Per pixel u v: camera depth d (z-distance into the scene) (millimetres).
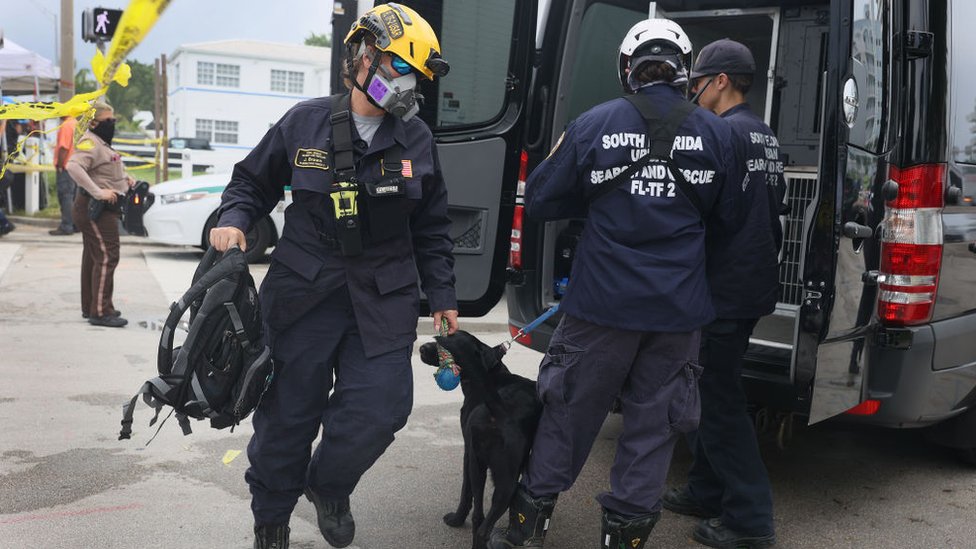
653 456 2801
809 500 3721
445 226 2891
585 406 2809
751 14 5023
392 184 2592
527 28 4195
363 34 2584
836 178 2947
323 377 2684
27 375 5199
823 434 4664
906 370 3455
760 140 3051
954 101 3449
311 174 2592
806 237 3047
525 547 2900
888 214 3297
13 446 3977
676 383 2797
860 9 2982
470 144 4184
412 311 2734
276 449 2676
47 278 8891
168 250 11836
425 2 4082
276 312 2646
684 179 2717
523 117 4270
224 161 28203
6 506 3316
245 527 3211
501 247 4301
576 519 3451
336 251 2623
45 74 13109
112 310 6738
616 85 4801
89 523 3193
